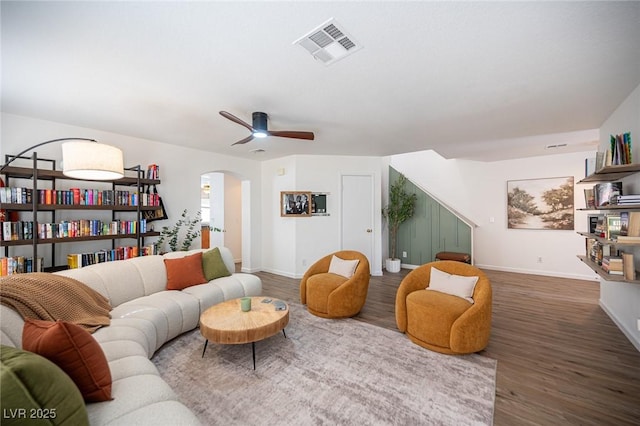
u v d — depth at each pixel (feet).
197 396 6.37
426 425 5.52
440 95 8.41
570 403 6.16
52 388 3.30
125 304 8.71
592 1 4.58
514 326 10.28
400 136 13.02
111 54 6.19
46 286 6.75
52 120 10.79
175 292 10.06
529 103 9.03
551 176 18.07
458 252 19.47
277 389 6.63
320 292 11.21
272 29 5.32
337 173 18.17
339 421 5.63
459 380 6.99
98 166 7.98
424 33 5.45
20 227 9.42
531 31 5.39
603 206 8.89
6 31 5.32
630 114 8.38
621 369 7.46
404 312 9.57
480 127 11.56
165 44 5.81
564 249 17.79
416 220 21.22
